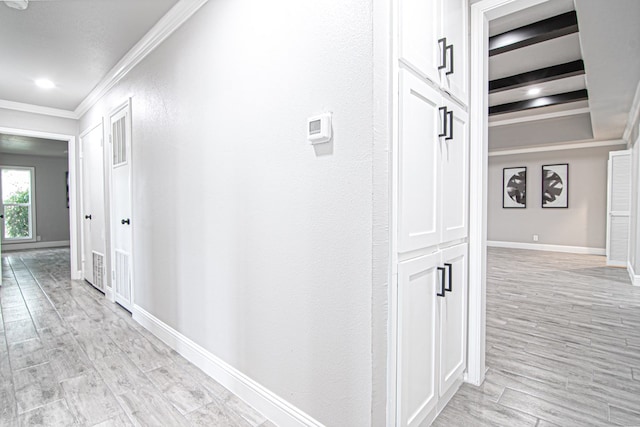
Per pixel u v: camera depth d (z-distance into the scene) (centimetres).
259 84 158
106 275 368
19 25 236
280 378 151
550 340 244
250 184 165
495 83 443
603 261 567
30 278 469
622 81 336
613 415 157
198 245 206
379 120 114
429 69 139
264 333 159
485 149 183
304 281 138
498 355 220
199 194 204
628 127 504
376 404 116
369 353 115
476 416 156
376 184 113
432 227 144
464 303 181
